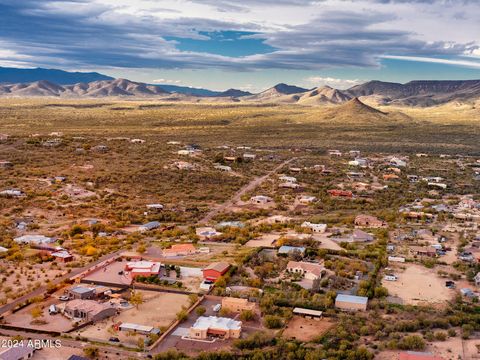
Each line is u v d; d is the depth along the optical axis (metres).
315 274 143.75
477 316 121.88
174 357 100.69
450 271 154.25
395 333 113.00
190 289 136.75
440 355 104.94
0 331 110.69
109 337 109.12
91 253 162.88
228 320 115.25
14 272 145.50
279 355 103.38
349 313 123.62
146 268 145.62
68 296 129.62
